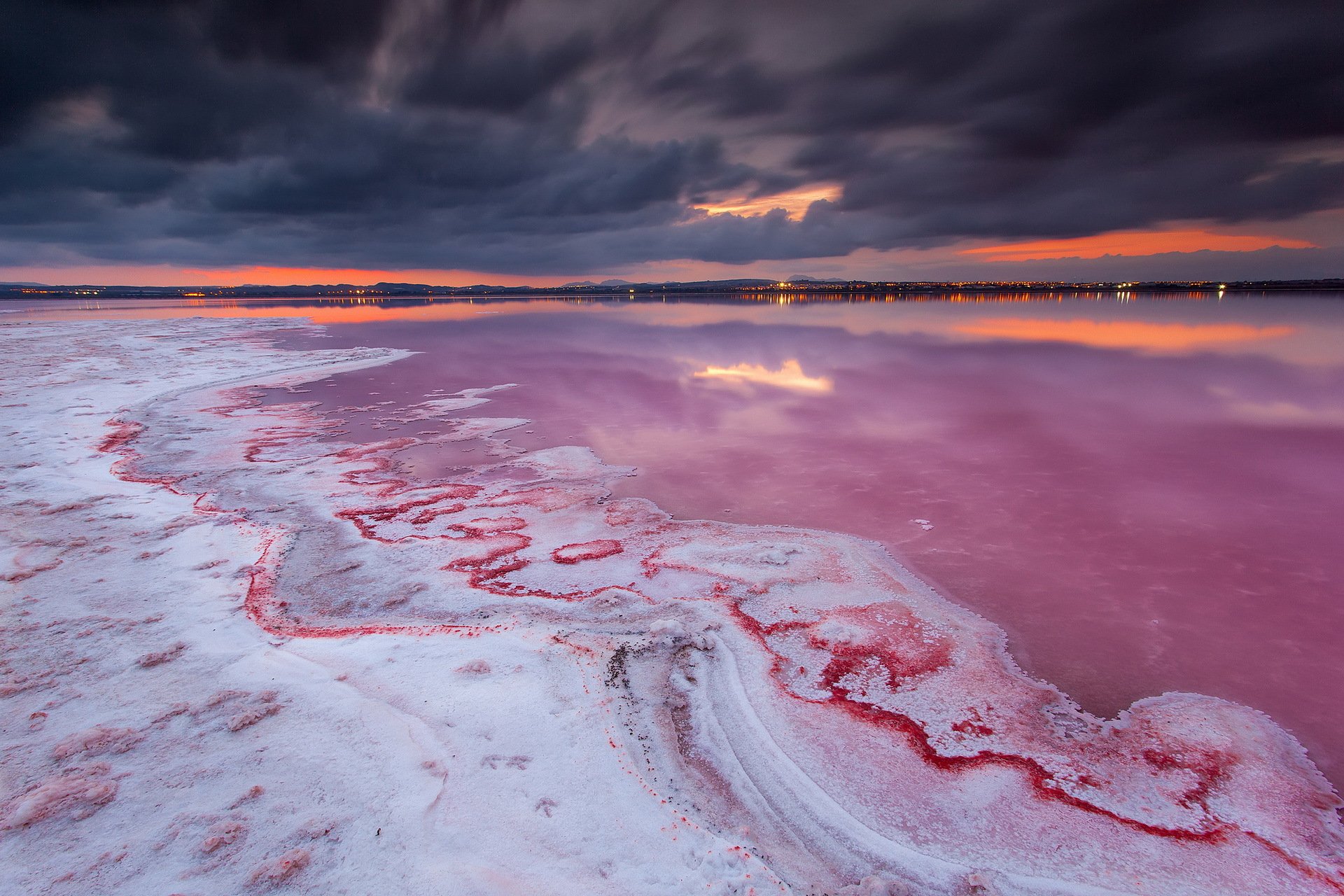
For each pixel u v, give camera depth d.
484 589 6.38
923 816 3.78
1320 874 3.41
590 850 3.37
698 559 7.05
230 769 3.88
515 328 41.38
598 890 3.14
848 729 4.48
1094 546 7.28
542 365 23.44
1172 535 7.52
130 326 43.59
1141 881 3.38
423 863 3.25
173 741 4.11
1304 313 47.22
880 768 4.14
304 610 5.94
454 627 5.59
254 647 5.23
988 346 28.17
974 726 4.52
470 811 3.59
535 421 14.08
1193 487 9.12
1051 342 29.84
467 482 9.85
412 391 18.08
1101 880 3.38
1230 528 7.67
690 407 15.39
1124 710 4.65
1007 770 4.12
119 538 7.39
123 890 3.11
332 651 5.17
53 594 6.06
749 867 3.33
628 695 4.78
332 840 3.38
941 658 5.27
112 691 4.61
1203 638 5.49
